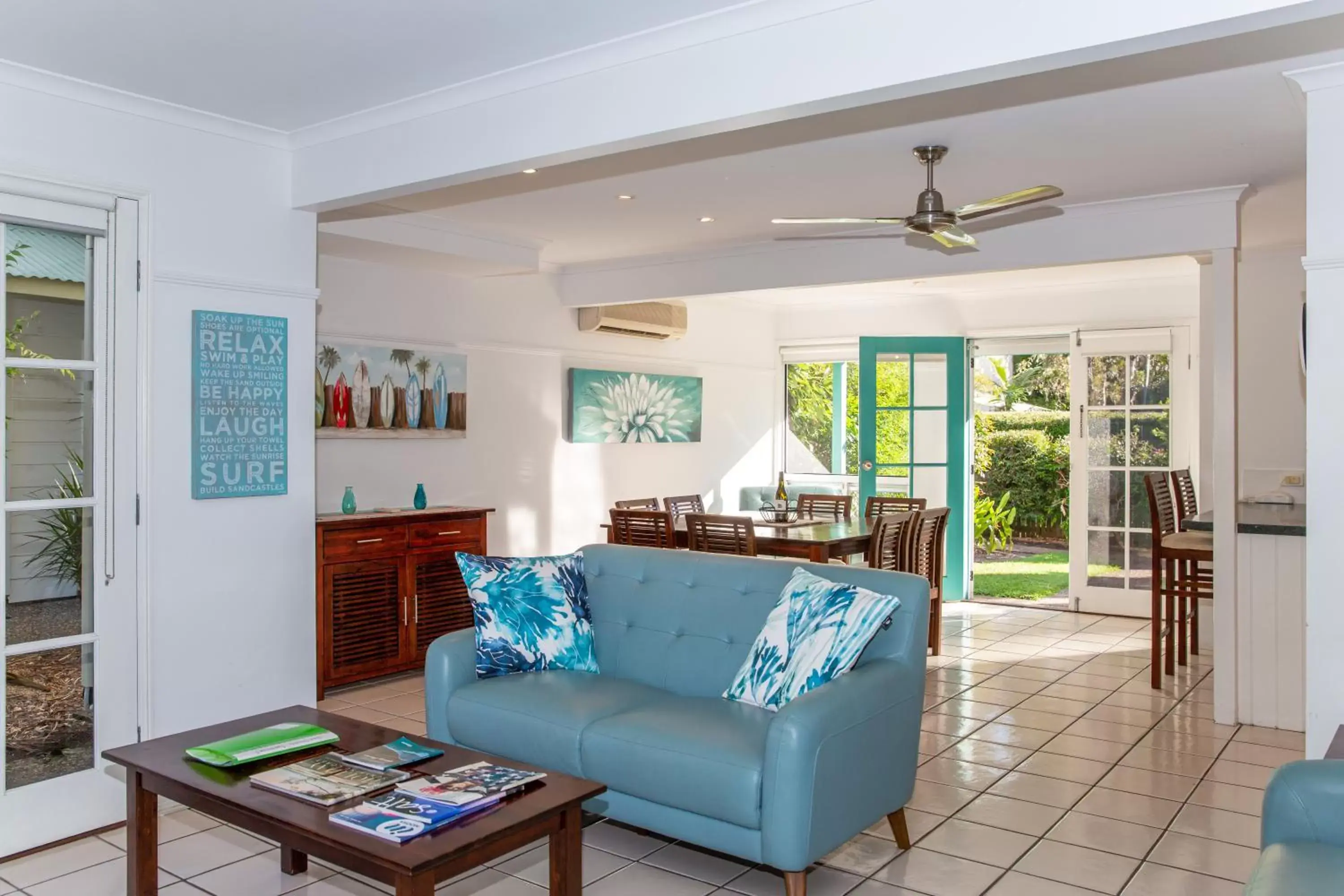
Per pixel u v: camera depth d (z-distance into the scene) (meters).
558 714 3.16
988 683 5.44
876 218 4.36
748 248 6.21
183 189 3.70
